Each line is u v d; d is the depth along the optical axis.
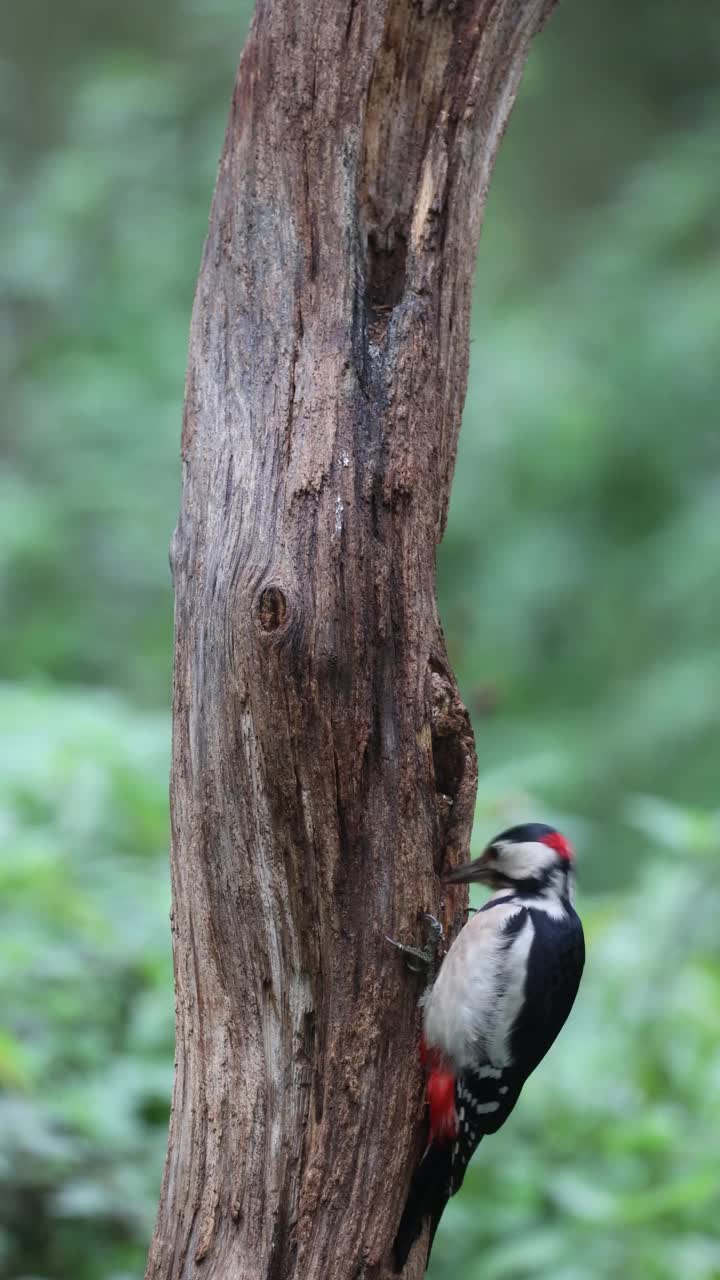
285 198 7.06
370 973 6.91
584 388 26.86
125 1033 10.91
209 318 7.20
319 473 6.78
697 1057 11.58
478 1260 9.91
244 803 6.75
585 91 31.22
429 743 6.97
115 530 23.69
